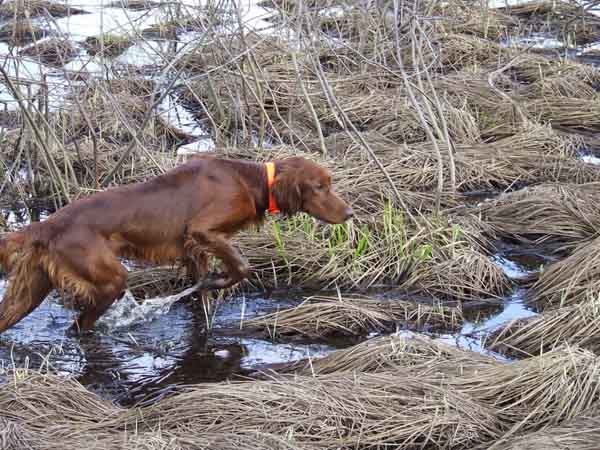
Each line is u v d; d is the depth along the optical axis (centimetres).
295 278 494
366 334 456
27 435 369
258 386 388
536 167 600
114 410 393
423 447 377
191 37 753
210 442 365
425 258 494
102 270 432
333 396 385
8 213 561
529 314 471
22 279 431
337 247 498
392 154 596
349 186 553
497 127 646
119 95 660
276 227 495
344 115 517
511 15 934
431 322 463
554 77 717
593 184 567
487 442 379
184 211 443
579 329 439
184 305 475
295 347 448
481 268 491
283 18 617
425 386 391
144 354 443
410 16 601
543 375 393
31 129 537
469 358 414
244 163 452
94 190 544
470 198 573
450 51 770
